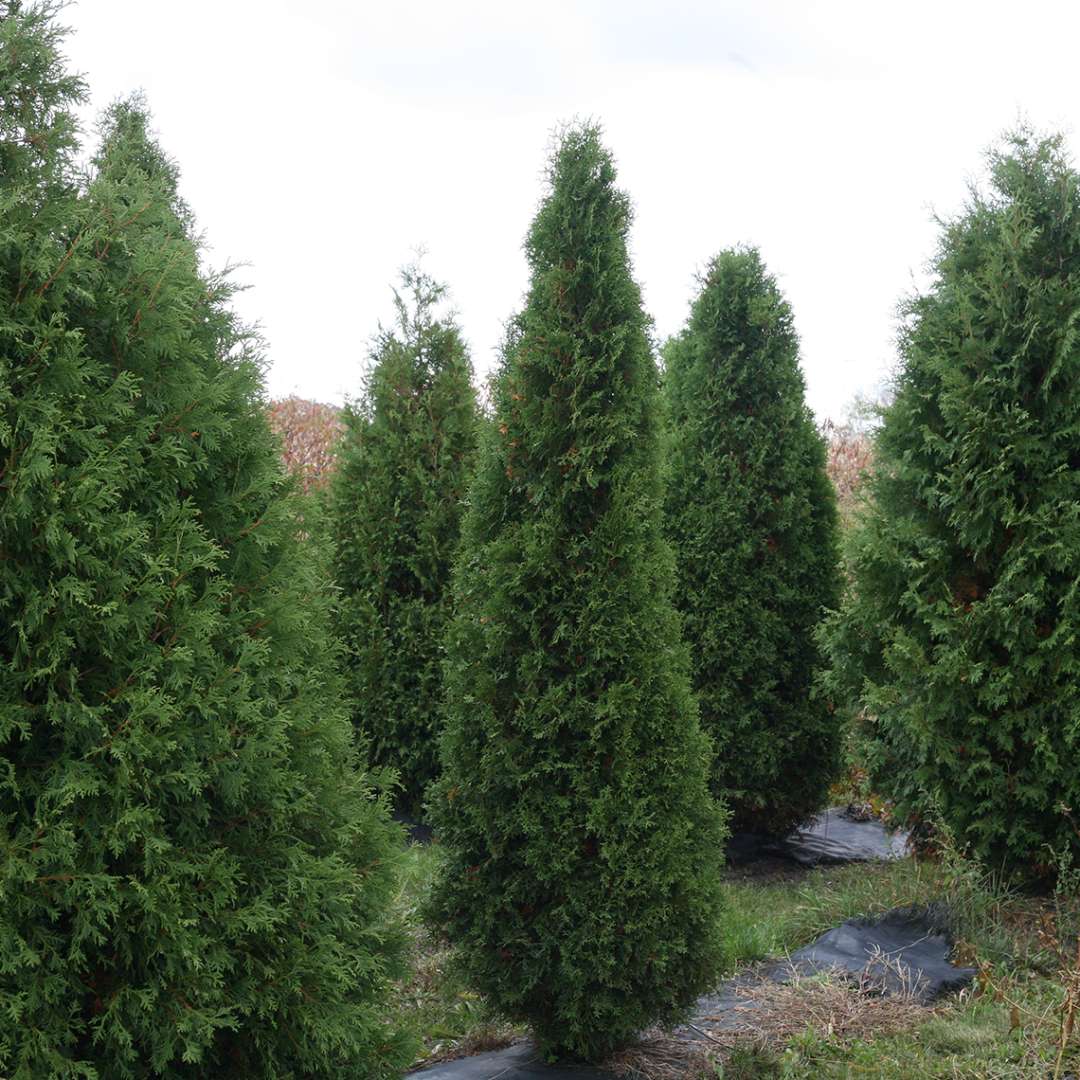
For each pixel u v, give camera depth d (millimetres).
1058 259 6688
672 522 8703
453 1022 5211
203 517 3289
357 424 9367
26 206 3023
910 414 6957
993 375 6562
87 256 3061
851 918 6258
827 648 7395
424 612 8773
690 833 4723
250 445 3426
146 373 3131
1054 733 6242
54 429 2828
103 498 2799
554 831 4582
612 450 4922
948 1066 4418
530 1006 4707
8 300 2869
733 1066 4531
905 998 5160
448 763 4902
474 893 4719
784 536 8672
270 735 3129
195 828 3039
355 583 9016
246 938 3137
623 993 4520
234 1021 2912
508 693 4809
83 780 2742
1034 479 6434
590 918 4484
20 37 3023
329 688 3695
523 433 4973
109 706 2855
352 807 3619
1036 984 5215
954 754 6492
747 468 8750
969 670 6430
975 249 6961
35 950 2730
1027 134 6922
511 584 4738
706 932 4660
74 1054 2861
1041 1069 4250
